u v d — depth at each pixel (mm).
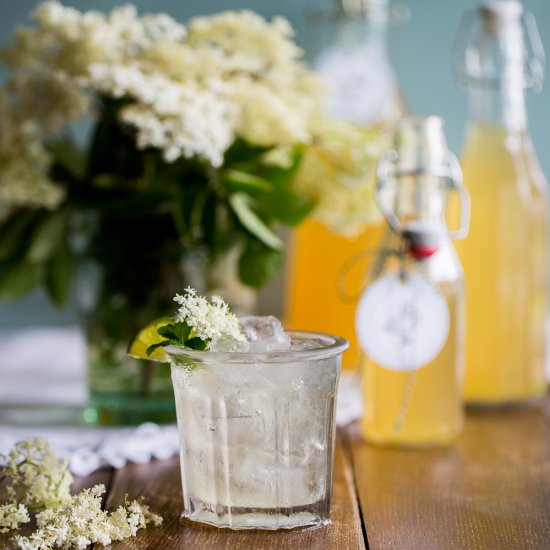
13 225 1158
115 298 1142
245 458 922
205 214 1127
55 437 1121
